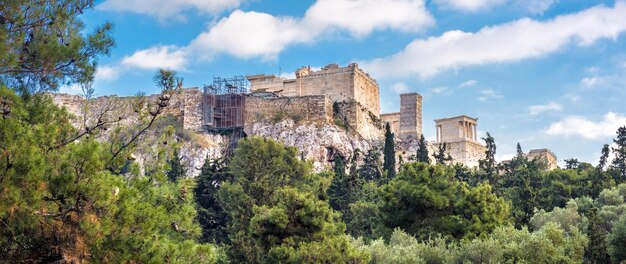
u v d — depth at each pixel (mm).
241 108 126938
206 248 22125
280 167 69438
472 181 101188
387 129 114562
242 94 127875
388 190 66875
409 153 137500
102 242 19078
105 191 19359
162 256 20625
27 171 17812
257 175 68750
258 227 49094
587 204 79375
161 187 23609
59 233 19016
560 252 50531
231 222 67125
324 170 109250
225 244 61406
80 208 19172
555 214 72562
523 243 50406
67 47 21891
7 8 20844
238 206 62875
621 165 115625
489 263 48781
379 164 117375
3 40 20234
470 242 54000
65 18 22344
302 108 126688
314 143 120750
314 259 43531
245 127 126562
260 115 127125
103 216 19297
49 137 19984
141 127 24141
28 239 19422
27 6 21609
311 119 125625
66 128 22234
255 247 51812
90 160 19484
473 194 65000
